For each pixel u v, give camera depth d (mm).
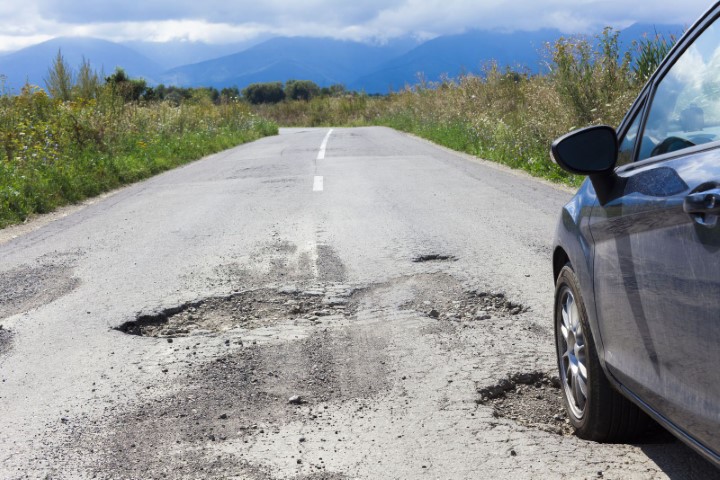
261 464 3125
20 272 7070
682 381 2221
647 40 13758
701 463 2904
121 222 9695
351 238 7898
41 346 4922
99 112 19766
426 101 33406
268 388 4000
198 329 5152
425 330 4863
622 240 2691
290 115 57656
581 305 3176
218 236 8359
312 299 5699
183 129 25078
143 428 3559
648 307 2449
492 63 25766
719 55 2514
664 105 2816
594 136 2955
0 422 3746
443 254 6969
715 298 1954
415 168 14945
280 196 11406
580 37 14406
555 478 2865
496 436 3283
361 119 51375
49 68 24609
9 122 17375
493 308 5305
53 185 12406
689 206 2016
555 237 3703
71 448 3379
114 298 5938
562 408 3672
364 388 3941
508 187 11680
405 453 3166
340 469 3051
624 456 3020
